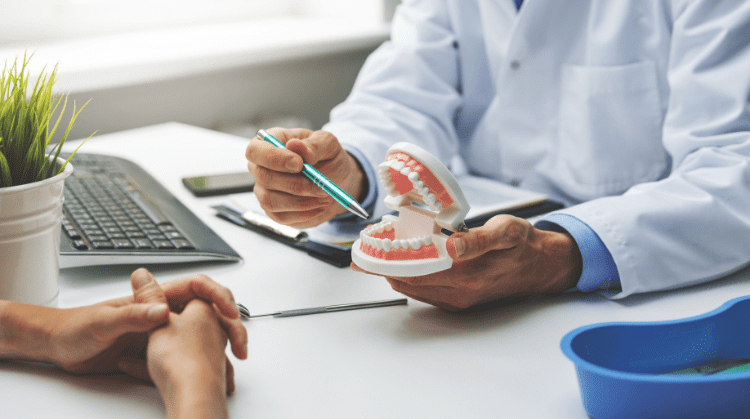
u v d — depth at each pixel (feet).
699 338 1.55
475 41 3.62
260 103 5.86
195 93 5.43
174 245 2.19
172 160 3.70
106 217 2.38
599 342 1.49
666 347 1.53
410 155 1.65
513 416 1.38
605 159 3.05
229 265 2.24
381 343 1.71
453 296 1.82
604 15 3.05
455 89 3.74
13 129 1.65
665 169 3.04
